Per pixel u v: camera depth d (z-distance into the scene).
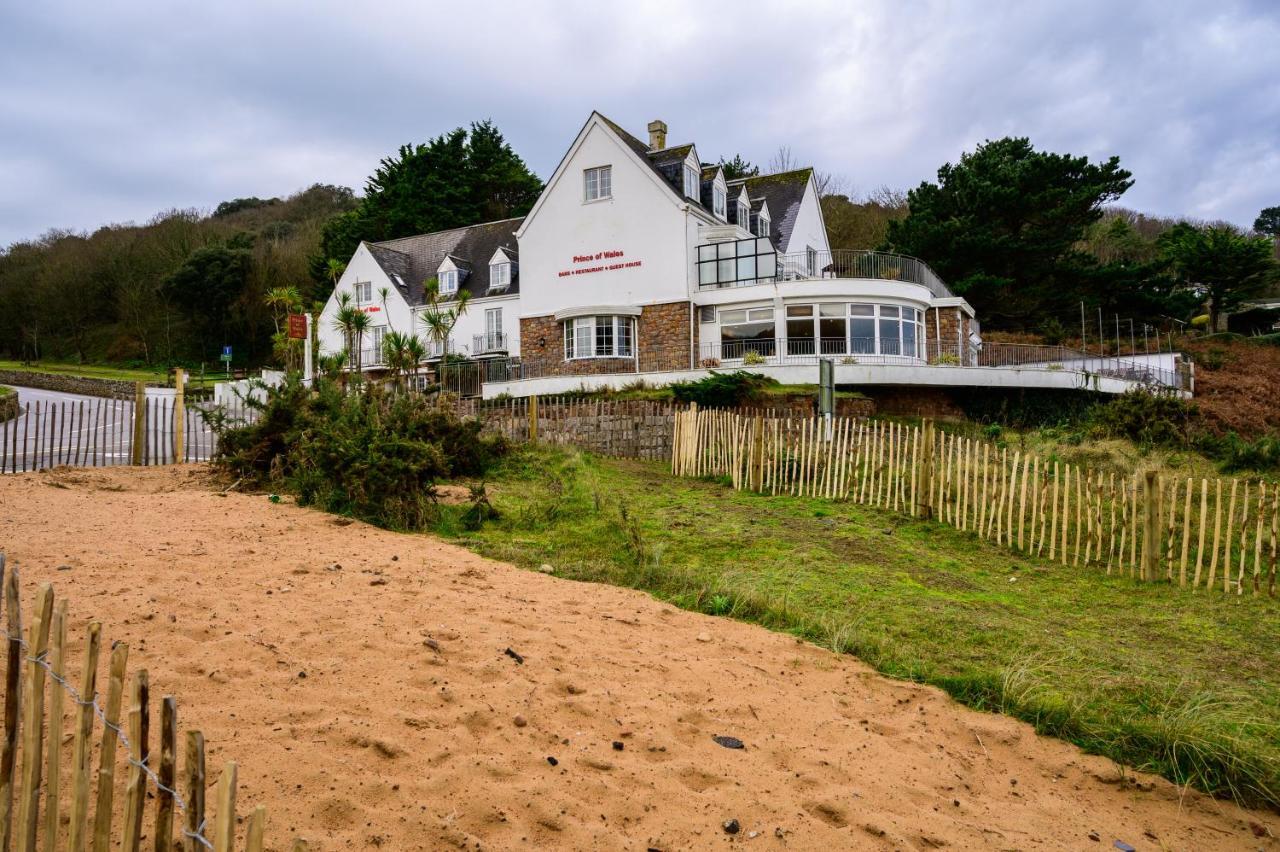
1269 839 4.25
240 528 8.38
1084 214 39.91
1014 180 39.56
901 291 29.06
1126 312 42.50
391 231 53.22
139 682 2.35
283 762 3.69
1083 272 40.31
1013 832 4.01
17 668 2.73
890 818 3.93
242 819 3.26
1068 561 10.42
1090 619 8.04
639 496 13.12
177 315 68.81
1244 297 49.78
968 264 40.25
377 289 39.12
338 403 12.36
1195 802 4.57
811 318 29.09
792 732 4.77
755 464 14.36
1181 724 5.14
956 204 41.53
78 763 2.49
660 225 31.36
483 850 3.30
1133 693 5.82
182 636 5.05
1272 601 8.86
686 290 30.81
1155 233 80.25
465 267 39.00
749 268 30.67
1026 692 5.56
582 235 32.84
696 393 21.02
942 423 24.08
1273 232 89.88
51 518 8.14
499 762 3.97
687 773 4.14
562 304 33.22
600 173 32.69
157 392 42.12
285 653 4.94
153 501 9.63
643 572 8.12
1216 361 36.66
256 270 66.56
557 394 24.72
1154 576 9.68
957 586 8.98
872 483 12.97
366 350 37.88
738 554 9.54
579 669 5.28
